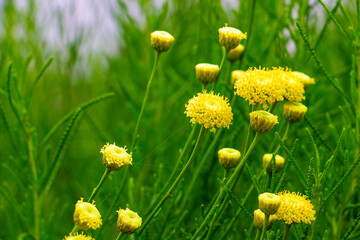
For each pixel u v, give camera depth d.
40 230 0.52
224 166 0.41
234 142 0.48
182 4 0.65
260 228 0.39
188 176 0.51
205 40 0.58
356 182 0.45
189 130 0.52
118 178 0.57
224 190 0.40
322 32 0.49
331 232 0.48
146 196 0.54
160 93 0.64
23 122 0.51
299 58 0.51
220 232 0.47
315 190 0.40
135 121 0.63
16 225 0.55
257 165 0.50
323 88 0.54
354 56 0.45
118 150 0.40
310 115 0.52
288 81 0.40
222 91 0.50
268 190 0.41
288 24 0.51
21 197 0.64
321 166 0.43
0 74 0.60
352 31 0.45
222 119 0.39
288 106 0.41
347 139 0.46
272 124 0.39
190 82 0.55
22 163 0.53
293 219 0.38
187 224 0.51
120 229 0.39
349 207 0.44
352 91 0.46
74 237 0.38
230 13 0.58
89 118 0.58
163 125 0.62
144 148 0.60
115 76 0.65
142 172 0.59
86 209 0.39
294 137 0.51
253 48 0.57
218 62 0.53
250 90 0.39
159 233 0.46
